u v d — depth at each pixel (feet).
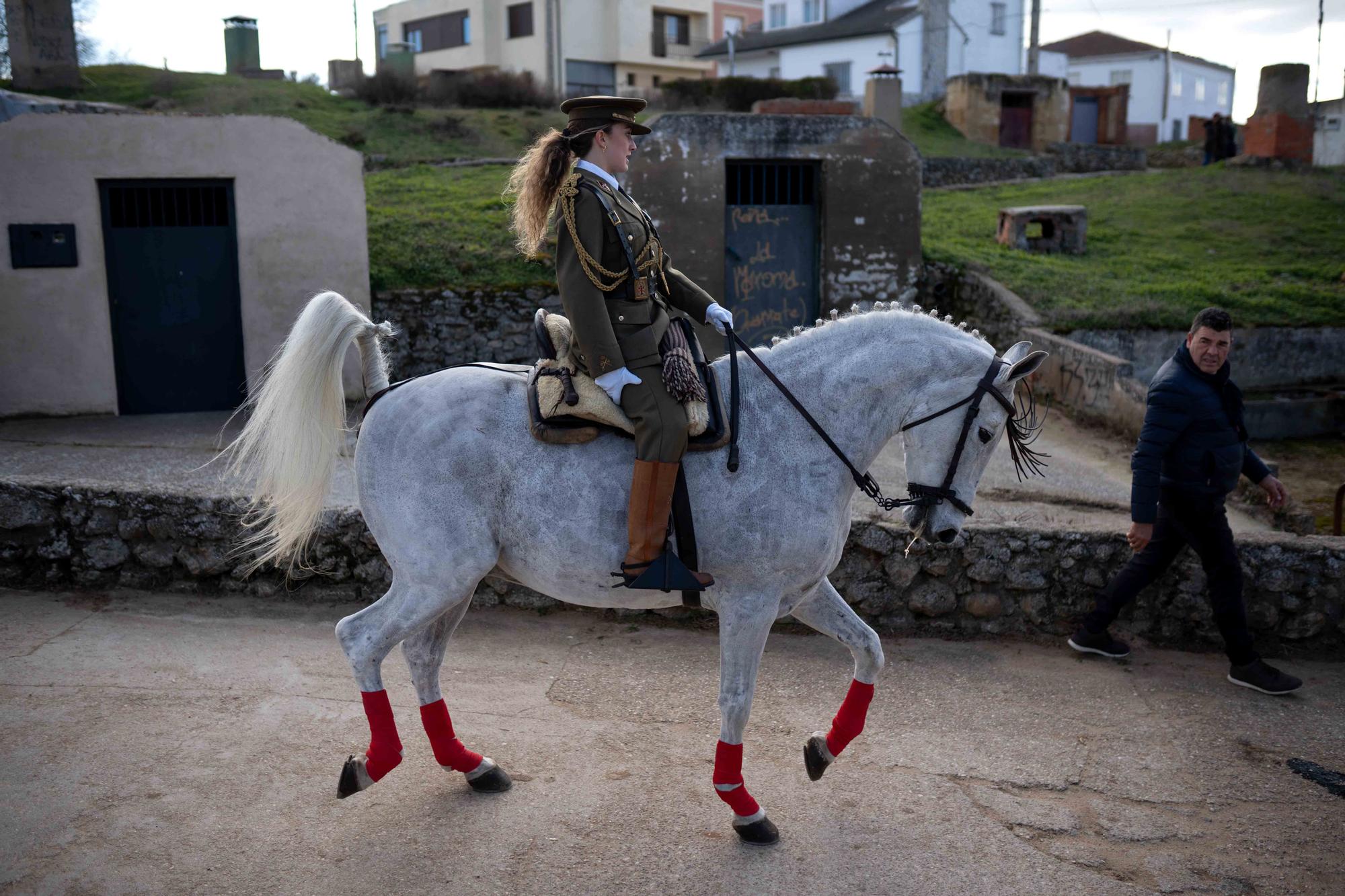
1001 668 18.40
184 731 14.78
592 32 129.59
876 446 12.71
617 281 11.68
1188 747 15.57
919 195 40.65
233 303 35.73
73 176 33.32
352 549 20.20
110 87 80.69
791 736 15.53
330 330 12.77
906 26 117.80
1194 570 19.49
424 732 14.93
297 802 13.12
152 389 35.37
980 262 49.14
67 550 20.25
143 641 17.99
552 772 14.19
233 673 16.85
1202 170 78.38
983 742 15.55
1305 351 46.68
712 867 12.10
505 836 12.58
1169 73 152.05
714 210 38.58
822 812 13.41
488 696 16.51
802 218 40.55
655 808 13.35
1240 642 17.67
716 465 12.11
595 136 11.93
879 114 74.95
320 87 91.35
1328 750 15.61
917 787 14.12
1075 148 89.25
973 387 12.39
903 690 17.33
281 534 13.01
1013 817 13.42
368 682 12.61
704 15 141.08
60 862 11.60
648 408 11.60
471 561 12.42
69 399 34.24
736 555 12.10
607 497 12.13
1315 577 19.33
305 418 12.67
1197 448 17.31
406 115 79.30
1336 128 115.85
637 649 18.72
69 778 13.34
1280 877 12.33
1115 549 19.61
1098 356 36.37
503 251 43.70
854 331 12.76
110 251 34.30
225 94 79.87
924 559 19.72
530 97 93.30
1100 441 34.45
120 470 25.91
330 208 35.60
